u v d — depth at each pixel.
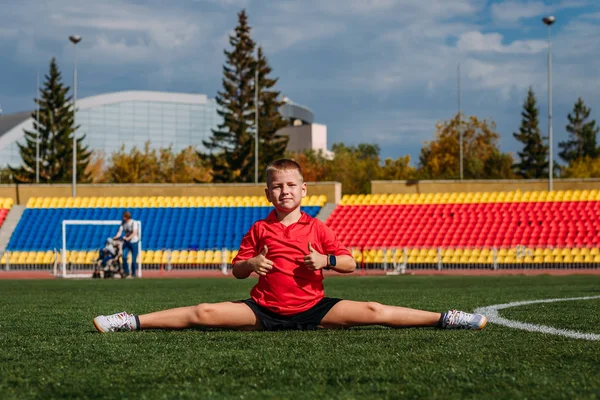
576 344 4.25
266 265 4.66
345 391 2.89
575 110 90.06
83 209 33.81
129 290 13.05
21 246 31.47
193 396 2.82
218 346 4.20
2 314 7.12
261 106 58.91
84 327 5.67
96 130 82.31
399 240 30.62
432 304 8.16
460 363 3.55
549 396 2.76
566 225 29.64
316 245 4.88
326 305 4.94
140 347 4.20
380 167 72.38
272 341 4.38
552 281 15.99
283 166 4.90
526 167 72.69
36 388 3.02
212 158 57.34
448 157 70.44
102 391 2.95
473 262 27.64
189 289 13.42
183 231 32.41
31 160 62.66
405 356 3.78
